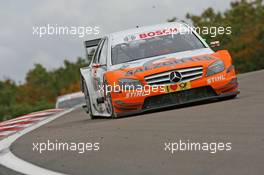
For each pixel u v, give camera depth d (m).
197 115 22.55
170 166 14.65
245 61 98.88
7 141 24.30
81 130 24.03
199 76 25.31
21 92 199.12
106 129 22.81
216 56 26.11
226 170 13.44
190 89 25.30
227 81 25.56
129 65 26.73
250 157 14.37
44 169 16.23
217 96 25.55
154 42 28.25
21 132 27.67
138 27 29.92
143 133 20.17
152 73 25.36
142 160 15.84
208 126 19.58
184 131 19.30
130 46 28.30
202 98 25.42
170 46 27.91
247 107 22.72
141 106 25.50
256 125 18.44
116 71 26.36
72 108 42.09
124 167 15.28
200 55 26.44
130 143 18.64
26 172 16.03
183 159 15.24
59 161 17.33
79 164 16.47
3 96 170.00
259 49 98.00
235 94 25.97
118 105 25.70
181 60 25.91
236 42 102.25
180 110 24.81
